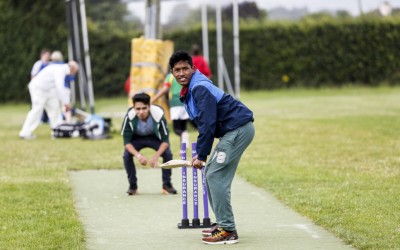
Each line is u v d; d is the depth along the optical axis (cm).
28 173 1460
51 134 2206
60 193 1238
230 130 879
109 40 4069
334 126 2252
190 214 1087
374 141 1858
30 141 2053
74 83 2655
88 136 2064
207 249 875
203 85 866
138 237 941
